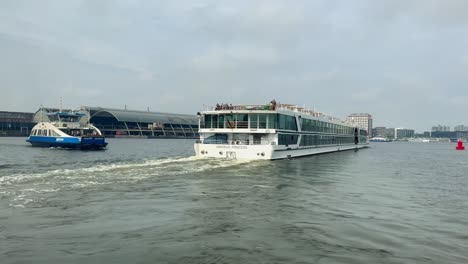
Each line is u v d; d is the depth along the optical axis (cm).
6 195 1961
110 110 19450
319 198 2200
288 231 1466
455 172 4284
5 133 18188
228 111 4925
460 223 1706
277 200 2075
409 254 1240
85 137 7650
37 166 3966
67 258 1116
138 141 15612
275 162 4447
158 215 1650
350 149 10181
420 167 4941
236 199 2059
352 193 2442
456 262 1178
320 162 4975
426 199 2344
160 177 2752
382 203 2131
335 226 1566
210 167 3525
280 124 4947
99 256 1140
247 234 1410
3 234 1326
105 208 1739
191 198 2036
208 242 1301
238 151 4631
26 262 1077
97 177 2638
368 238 1409
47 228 1407
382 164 5231
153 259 1130
